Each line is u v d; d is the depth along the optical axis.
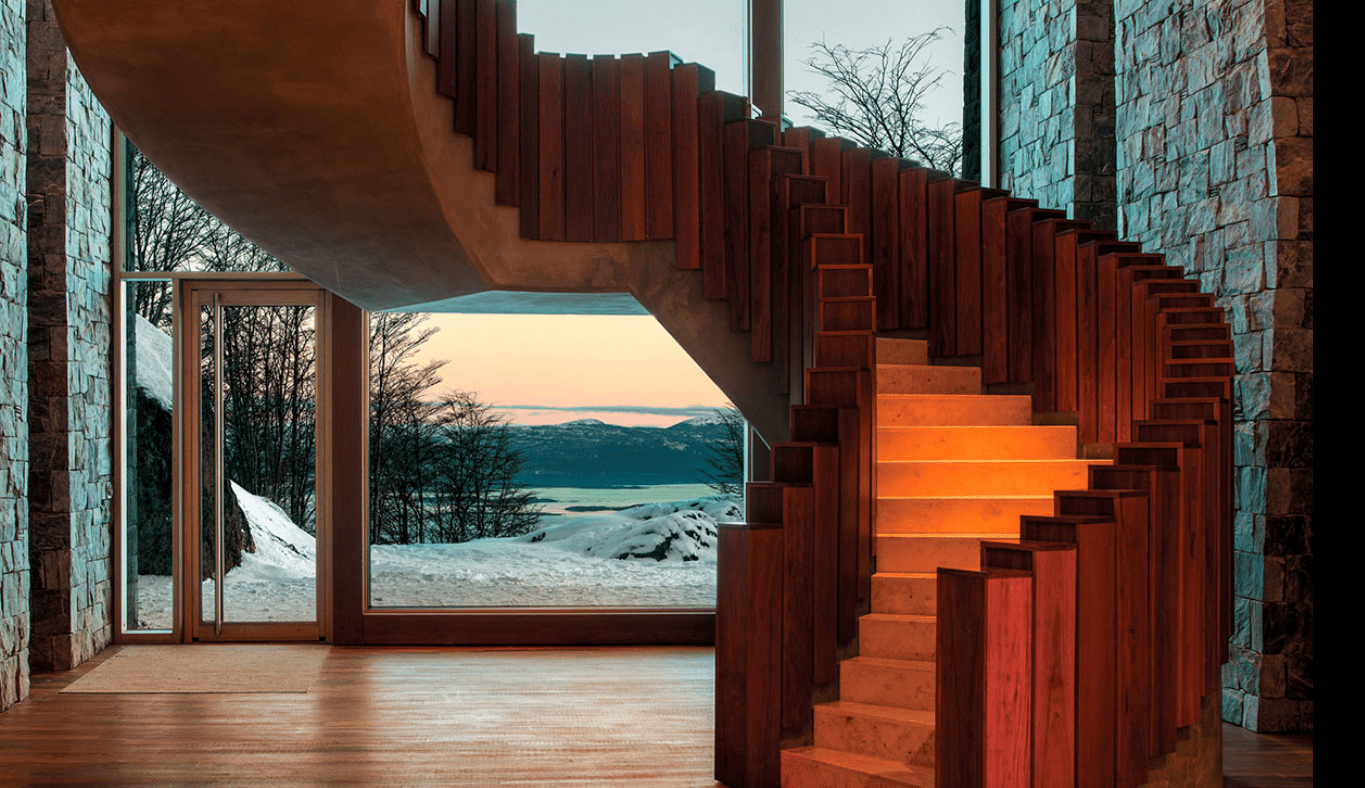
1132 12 5.90
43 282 5.99
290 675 5.77
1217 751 3.84
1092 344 4.71
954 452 4.71
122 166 6.72
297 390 6.81
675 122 5.20
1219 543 3.92
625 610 6.79
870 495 4.15
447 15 4.54
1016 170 7.21
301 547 6.79
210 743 4.45
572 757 4.26
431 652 6.44
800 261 4.61
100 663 6.07
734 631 3.88
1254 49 4.88
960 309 5.13
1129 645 3.23
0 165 5.08
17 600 5.21
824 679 3.92
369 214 4.65
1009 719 2.78
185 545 6.72
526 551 7.19
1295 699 4.74
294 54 3.72
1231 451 4.09
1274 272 4.76
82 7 3.52
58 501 5.96
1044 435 4.75
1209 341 4.21
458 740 4.51
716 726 3.97
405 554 7.10
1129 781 3.22
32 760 4.20
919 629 3.99
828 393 4.10
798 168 5.04
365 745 4.43
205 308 6.81
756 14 7.20
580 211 5.21
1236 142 5.02
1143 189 5.79
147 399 6.84
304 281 6.78
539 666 6.06
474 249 4.91
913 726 3.63
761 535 3.82
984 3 7.45
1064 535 3.07
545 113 5.20
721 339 5.16
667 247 5.21
